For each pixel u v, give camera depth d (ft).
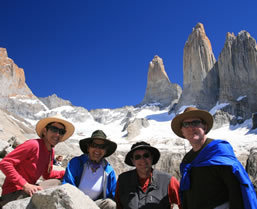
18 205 10.22
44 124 13.56
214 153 9.34
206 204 9.04
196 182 9.49
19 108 520.83
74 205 8.72
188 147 170.40
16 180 11.66
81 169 13.62
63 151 51.26
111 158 40.34
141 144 11.68
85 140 13.73
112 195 13.71
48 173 14.49
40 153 12.83
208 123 10.84
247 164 26.21
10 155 11.98
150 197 11.05
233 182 8.48
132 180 11.60
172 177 11.87
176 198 11.41
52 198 8.99
